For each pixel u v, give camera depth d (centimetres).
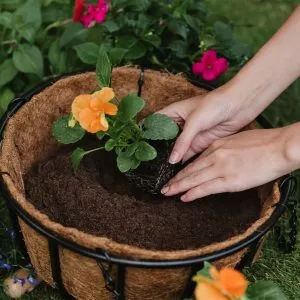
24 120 92
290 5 148
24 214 77
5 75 112
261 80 92
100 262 76
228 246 76
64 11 121
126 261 74
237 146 88
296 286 96
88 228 85
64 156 95
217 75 107
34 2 113
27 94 94
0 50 115
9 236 96
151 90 100
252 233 78
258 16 144
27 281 92
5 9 119
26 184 93
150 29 110
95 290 83
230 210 92
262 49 93
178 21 111
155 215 88
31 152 96
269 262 99
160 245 85
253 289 77
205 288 65
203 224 89
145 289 81
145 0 110
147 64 115
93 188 90
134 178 91
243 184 86
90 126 79
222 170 87
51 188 90
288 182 85
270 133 88
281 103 123
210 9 139
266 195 91
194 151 97
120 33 111
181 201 92
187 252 75
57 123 88
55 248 79
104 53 84
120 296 82
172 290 82
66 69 117
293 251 100
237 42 115
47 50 121
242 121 94
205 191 87
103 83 85
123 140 88
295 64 92
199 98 95
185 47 113
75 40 114
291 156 83
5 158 84
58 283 87
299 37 91
